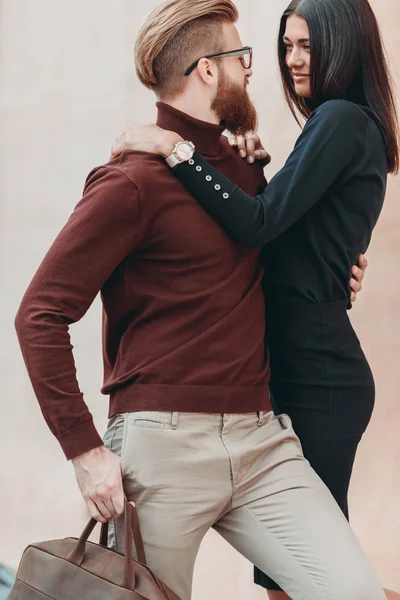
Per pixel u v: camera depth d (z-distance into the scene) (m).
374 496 4.78
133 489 2.44
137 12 5.06
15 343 5.50
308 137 2.71
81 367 5.30
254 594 4.43
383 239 4.75
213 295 2.51
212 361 2.49
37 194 5.38
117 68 5.13
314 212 2.80
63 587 2.26
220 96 2.66
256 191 2.83
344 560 2.37
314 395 2.84
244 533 2.55
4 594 4.27
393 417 4.79
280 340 2.87
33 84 5.34
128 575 2.21
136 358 2.50
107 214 2.39
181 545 2.44
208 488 2.45
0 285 5.49
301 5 2.88
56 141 5.31
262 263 2.86
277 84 4.73
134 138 2.55
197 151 2.62
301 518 2.47
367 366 2.93
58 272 2.37
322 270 2.79
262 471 2.54
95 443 2.37
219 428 2.49
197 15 2.61
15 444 5.51
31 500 5.29
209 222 2.55
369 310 4.79
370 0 4.44
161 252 2.50
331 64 2.82
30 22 5.31
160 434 2.43
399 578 4.44
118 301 2.56
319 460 2.85
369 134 2.80
